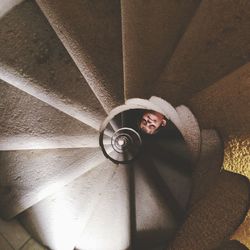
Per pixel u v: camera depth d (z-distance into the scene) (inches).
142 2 95.4
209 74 91.3
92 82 102.0
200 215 103.0
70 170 111.6
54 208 113.0
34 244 106.5
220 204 99.2
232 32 88.3
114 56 99.6
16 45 100.2
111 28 99.1
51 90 102.0
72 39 99.3
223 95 88.5
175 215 121.1
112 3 99.2
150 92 97.0
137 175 128.8
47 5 97.5
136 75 97.6
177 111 94.6
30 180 109.0
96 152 113.7
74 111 104.7
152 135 143.6
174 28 95.7
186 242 104.6
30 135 104.7
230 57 89.4
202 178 100.0
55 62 100.9
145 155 136.9
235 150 91.7
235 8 87.2
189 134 96.0
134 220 119.8
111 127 138.9
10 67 100.2
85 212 115.0
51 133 105.8
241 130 89.2
